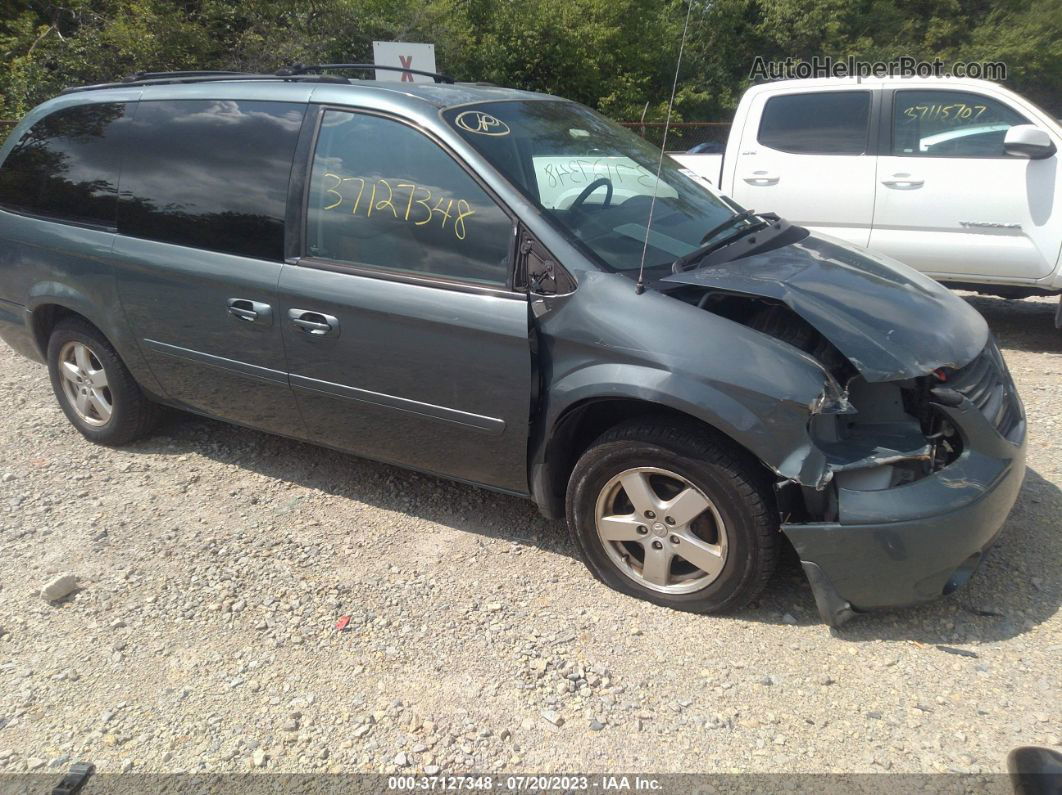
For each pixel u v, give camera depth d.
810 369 2.83
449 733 2.68
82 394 4.66
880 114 6.44
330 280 3.52
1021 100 6.03
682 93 22.47
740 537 2.96
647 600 3.25
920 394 3.01
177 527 3.90
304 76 3.93
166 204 3.98
